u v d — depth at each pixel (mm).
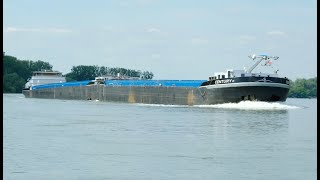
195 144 48312
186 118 78562
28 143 48344
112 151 43812
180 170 35812
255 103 108562
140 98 140750
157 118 78812
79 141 50219
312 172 35188
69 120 75375
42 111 99062
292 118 80062
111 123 70062
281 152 43438
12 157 40531
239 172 35219
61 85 184125
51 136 54188
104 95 157750
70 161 38938
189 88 122000
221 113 90375
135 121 73375
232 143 49062
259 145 47656
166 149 45094
